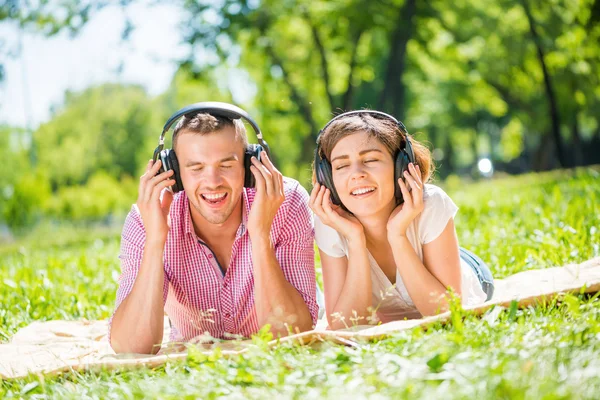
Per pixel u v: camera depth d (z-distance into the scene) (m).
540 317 2.94
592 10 17.88
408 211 3.53
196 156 3.38
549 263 4.99
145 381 2.70
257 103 24.47
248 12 19.83
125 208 44.38
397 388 2.23
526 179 18.30
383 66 26.06
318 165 3.68
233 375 2.58
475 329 2.78
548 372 2.23
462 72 23.70
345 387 2.30
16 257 9.08
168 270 3.66
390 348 2.72
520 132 34.50
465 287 3.93
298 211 3.78
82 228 36.31
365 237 3.75
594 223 5.86
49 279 6.52
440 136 38.78
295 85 23.59
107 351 3.86
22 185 37.91
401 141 3.63
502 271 5.16
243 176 3.51
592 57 19.80
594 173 10.00
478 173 36.69
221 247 3.71
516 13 20.91
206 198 3.43
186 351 3.44
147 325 3.46
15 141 51.81
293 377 2.43
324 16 19.94
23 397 2.78
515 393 2.06
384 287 3.78
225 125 3.42
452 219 3.73
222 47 19.81
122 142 56.72
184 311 3.78
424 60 23.27
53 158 55.06
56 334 4.53
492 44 22.23
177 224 3.62
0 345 4.01
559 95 23.38
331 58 22.48
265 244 3.51
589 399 2.04
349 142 3.55
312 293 3.78
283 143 29.95
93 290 6.08
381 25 19.48
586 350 2.46
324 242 3.82
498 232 6.55
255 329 3.72
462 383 2.17
